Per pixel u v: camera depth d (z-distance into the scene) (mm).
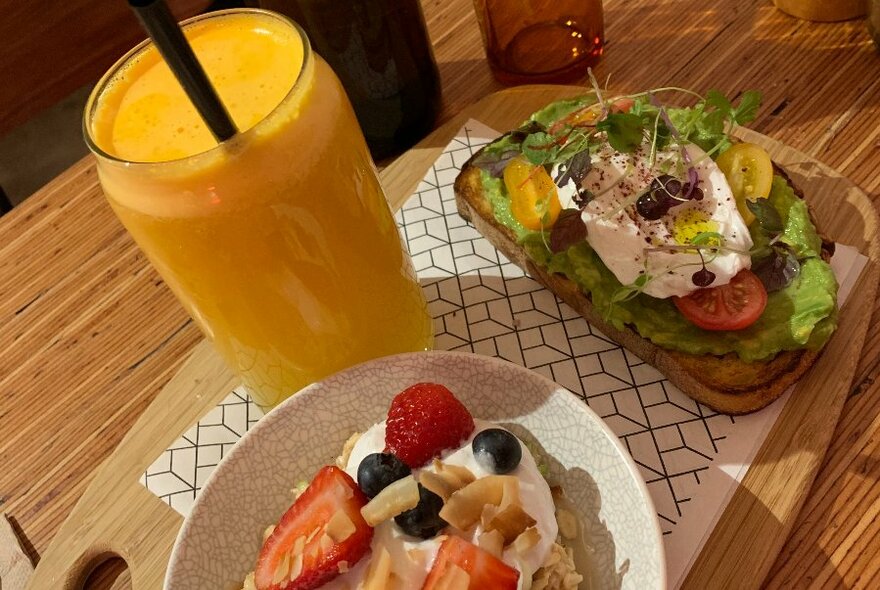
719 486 252
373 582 220
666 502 252
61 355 338
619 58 375
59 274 363
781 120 336
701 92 353
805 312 261
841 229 297
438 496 224
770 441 259
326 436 268
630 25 388
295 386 281
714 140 309
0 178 564
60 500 301
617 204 287
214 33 242
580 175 287
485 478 229
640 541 221
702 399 269
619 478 232
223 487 252
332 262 240
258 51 235
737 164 296
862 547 236
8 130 446
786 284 271
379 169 370
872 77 336
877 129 322
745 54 360
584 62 372
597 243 284
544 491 235
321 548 224
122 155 220
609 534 236
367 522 226
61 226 378
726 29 372
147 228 218
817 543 240
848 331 273
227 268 225
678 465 259
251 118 219
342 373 261
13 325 351
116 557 284
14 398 330
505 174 311
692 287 268
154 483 287
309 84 218
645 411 274
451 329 310
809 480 248
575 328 301
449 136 362
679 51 370
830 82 341
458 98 383
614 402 279
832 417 258
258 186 211
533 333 302
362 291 256
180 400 310
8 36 432
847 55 346
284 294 238
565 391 248
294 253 229
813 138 327
